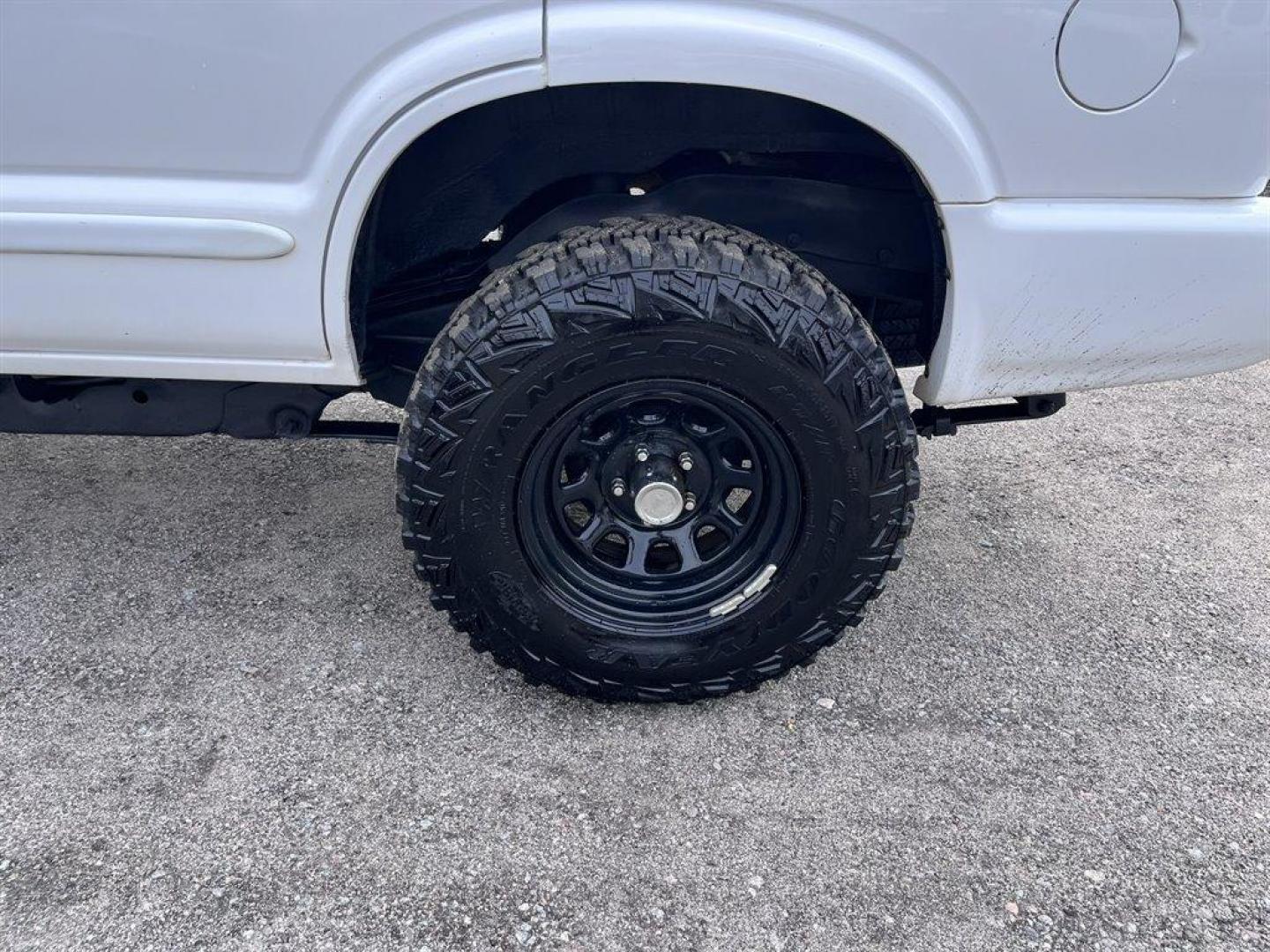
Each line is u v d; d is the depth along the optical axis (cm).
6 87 188
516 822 209
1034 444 371
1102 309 208
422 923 187
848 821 211
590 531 234
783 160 236
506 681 249
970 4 183
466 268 251
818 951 184
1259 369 438
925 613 277
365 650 259
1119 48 185
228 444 356
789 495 221
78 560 290
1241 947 187
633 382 207
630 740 231
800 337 200
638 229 205
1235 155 196
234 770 220
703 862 201
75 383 244
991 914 192
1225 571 297
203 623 266
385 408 383
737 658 231
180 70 187
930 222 218
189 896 192
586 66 187
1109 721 240
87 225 197
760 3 183
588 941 184
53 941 183
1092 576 295
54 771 219
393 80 187
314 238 200
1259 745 233
